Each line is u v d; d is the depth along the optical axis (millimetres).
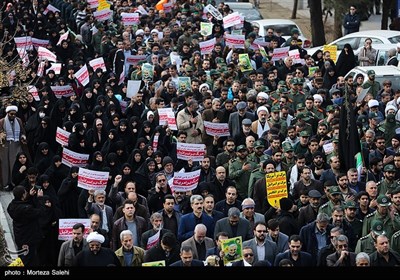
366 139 43469
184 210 36688
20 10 76938
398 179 40125
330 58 61562
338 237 31406
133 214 35250
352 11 81688
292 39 63875
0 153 48594
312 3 81500
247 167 40594
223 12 76000
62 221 34469
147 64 57094
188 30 67062
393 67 57531
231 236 34188
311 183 38062
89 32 73125
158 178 38062
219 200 38562
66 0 82500
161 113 47375
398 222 34000
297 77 53719
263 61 60250
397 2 82250
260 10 110250
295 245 31672
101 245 33000
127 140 47094
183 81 54188
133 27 72188
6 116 48500
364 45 65562
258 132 46344
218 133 47312
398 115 49500
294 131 43844
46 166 43938
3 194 48469
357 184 37781
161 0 78750
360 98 50188
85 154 42875
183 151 42062
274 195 36719
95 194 36656
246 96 50438
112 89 54031
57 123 50250
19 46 64438
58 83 55812
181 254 30609
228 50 63469
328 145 42375
